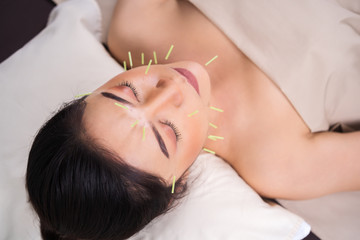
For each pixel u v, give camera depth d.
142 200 0.46
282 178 0.58
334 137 0.57
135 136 0.45
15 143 0.61
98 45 0.68
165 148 0.46
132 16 0.65
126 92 0.47
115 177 0.44
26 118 0.62
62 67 0.65
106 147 0.44
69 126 0.45
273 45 0.57
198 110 0.50
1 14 0.80
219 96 0.60
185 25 0.62
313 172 0.57
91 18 0.71
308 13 0.56
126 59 0.68
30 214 0.58
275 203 0.62
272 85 0.57
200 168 0.59
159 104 0.47
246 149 0.59
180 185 0.52
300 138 0.57
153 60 0.65
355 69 0.57
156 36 0.64
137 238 0.56
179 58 0.62
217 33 0.60
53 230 0.48
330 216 0.64
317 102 0.58
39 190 0.45
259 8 0.57
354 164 0.57
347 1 0.61
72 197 0.44
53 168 0.44
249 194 0.57
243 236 0.55
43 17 0.79
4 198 0.59
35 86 0.64
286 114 0.57
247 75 0.58
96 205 0.44
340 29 0.56
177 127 0.48
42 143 0.46
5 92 0.64
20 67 0.65
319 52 0.56
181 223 0.55
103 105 0.46
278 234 0.55
